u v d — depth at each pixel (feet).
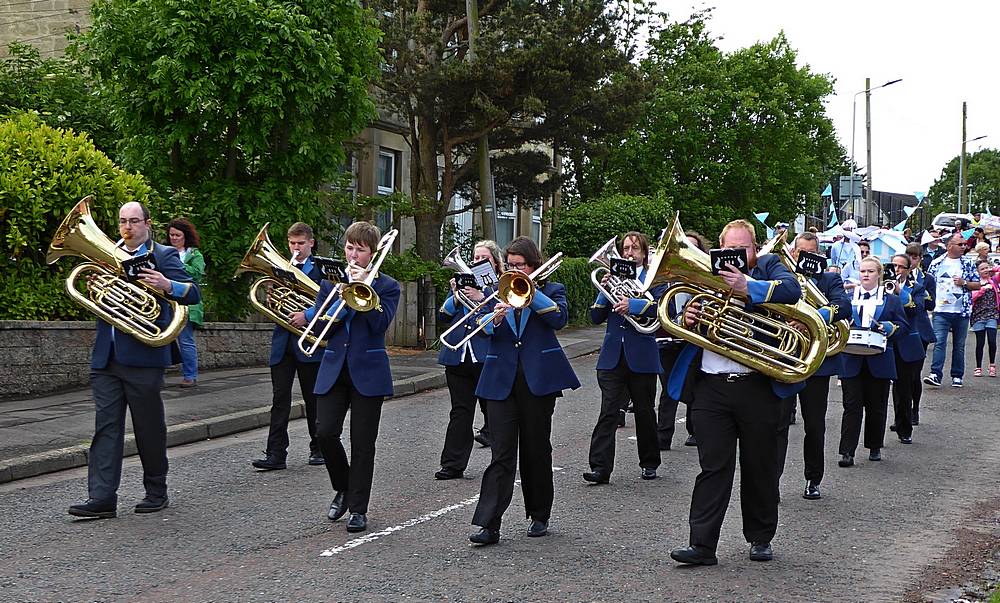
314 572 19.44
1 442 30.32
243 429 35.60
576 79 68.80
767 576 19.56
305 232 29.55
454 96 65.36
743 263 18.79
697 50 124.47
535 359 21.59
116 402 23.59
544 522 22.18
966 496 26.99
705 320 19.60
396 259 60.34
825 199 149.89
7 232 40.14
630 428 36.86
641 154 117.91
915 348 33.94
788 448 33.60
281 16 48.98
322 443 22.77
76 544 21.31
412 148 71.15
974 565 20.70
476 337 27.61
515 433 21.63
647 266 29.60
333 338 22.79
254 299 28.73
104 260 23.61
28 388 39.09
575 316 77.15
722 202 125.39
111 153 57.21
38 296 40.65
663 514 24.29
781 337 19.70
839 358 27.84
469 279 22.40
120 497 25.62
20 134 41.75
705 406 19.98
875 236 57.72
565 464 30.04
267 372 46.98
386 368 22.72
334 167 54.34
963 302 48.19
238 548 21.03
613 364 27.78
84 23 69.36
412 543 21.49
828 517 24.53
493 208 67.21
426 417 38.60
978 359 52.65
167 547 21.09
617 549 21.22
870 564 20.59
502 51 64.59
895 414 35.14
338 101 52.34
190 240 40.50
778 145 128.06
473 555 20.63
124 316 23.66
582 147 77.51
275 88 48.73
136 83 49.80
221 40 48.88
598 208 85.87
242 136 49.80
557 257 22.16
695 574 19.58
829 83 137.08
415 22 65.77
